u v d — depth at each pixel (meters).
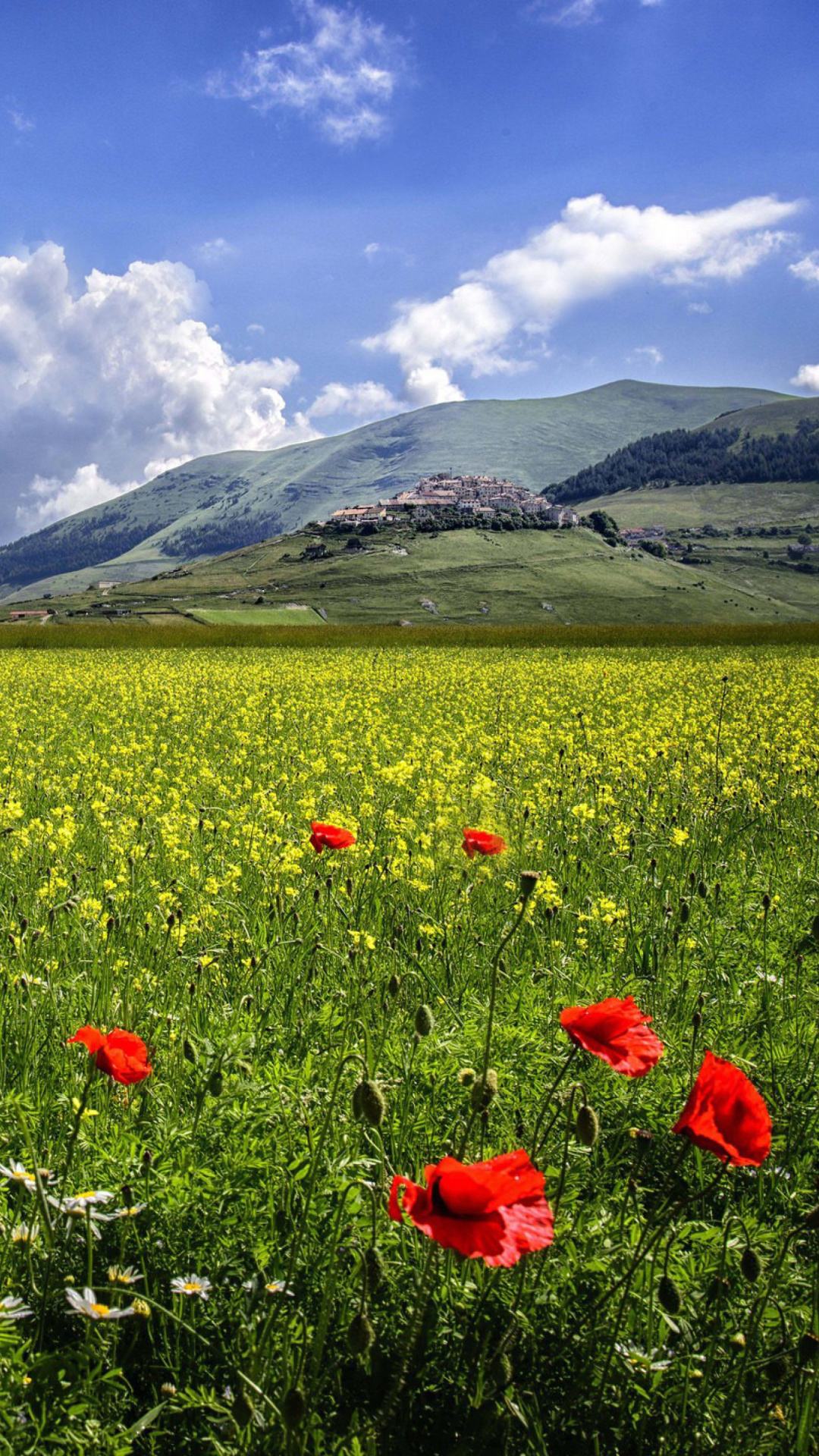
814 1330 2.86
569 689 30.47
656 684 31.81
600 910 6.92
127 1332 2.93
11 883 7.42
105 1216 3.02
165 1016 4.97
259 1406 2.47
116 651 58.09
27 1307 2.65
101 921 5.97
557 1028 5.09
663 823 10.09
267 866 7.63
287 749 16.50
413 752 14.71
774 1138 4.17
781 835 9.90
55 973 5.54
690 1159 3.96
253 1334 2.70
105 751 16.77
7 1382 2.50
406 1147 3.79
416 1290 2.97
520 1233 1.88
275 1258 3.09
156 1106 4.07
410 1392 2.63
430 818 9.88
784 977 5.95
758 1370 2.80
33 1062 4.47
